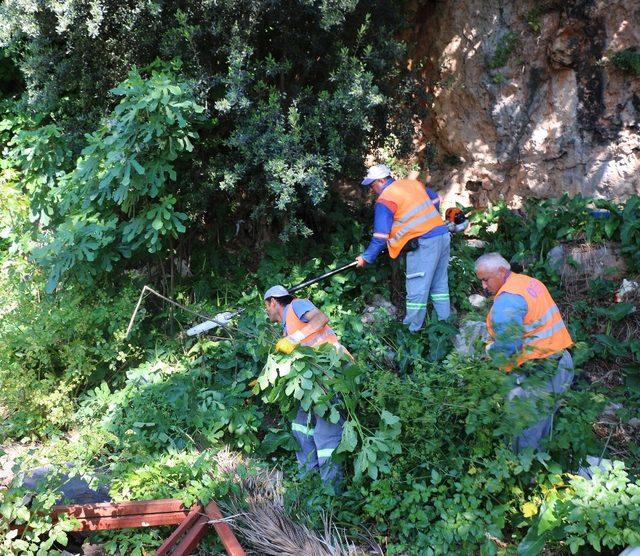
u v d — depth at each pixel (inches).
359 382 174.4
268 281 252.7
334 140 232.2
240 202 275.4
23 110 273.1
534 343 163.6
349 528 165.0
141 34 233.1
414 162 313.3
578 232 259.0
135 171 205.3
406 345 224.7
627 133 266.8
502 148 292.7
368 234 276.8
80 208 224.1
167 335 234.4
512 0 280.8
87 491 173.8
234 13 225.8
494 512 152.9
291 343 172.2
